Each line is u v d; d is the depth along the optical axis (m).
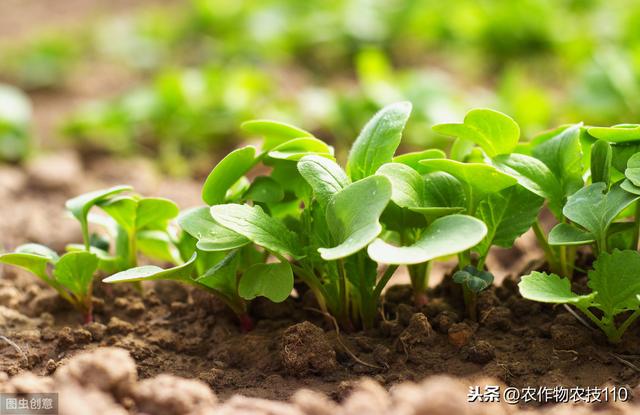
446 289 0.49
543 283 0.45
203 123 0.74
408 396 0.42
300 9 1.09
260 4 1.12
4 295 0.51
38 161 0.68
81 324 0.50
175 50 1.05
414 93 0.71
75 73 0.99
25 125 0.73
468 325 0.47
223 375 0.46
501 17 0.97
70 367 0.44
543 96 0.76
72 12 1.28
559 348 0.46
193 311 0.50
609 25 0.95
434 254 0.42
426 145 0.69
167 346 0.48
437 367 0.46
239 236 0.46
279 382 0.46
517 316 0.48
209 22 1.09
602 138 0.46
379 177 0.44
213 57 0.99
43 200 0.64
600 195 0.45
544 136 0.49
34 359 0.47
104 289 0.51
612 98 0.71
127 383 0.43
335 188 0.45
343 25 1.00
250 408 0.42
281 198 0.47
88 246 0.49
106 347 0.48
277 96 0.84
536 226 0.49
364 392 0.43
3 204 0.62
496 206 0.48
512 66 0.94
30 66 0.96
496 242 0.47
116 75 0.98
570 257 0.49
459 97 0.78
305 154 0.46
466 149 0.49
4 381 0.46
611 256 0.45
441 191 0.46
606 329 0.46
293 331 0.46
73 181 0.65
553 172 0.47
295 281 0.50
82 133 0.74
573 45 0.90
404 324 0.48
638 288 0.45
